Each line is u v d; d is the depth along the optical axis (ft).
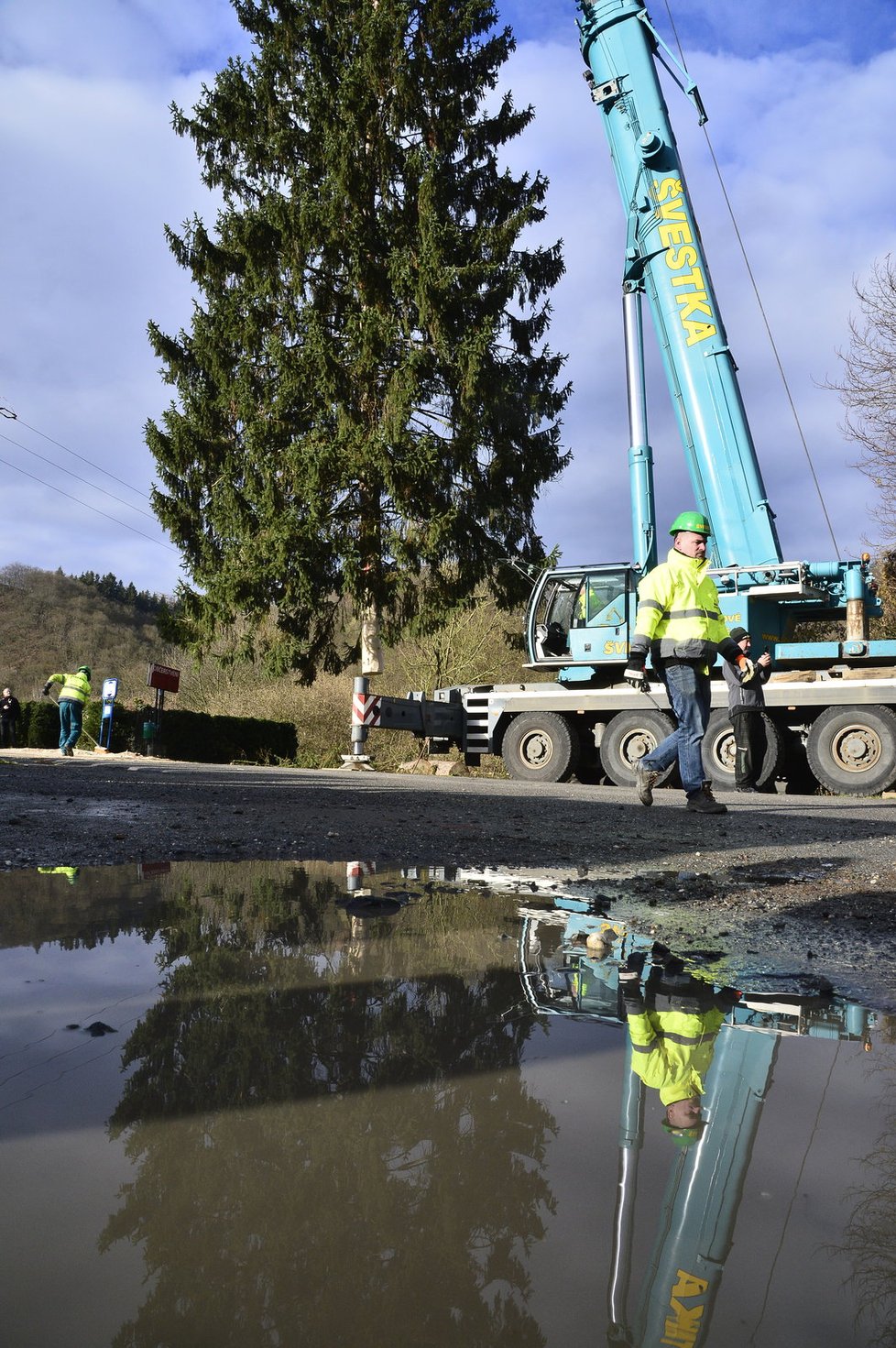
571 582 42.55
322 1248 2.47
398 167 63.46
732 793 31.76
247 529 60.08
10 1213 2.67
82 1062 4.09
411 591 62.80
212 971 5.85
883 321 51.34
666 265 37.50
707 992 5.74
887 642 35.58
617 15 38.40
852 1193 2.92
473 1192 2.85
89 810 16.25
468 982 5.76
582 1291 2.27
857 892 9.87
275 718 79.05
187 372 65.77
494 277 60.54
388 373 60.90
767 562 35.88
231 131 64.54
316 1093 3.76
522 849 12.78
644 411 38.42
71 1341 2.02
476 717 46.19
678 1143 3.31
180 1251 2.44
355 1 63.87
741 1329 2.12
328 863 11.18
